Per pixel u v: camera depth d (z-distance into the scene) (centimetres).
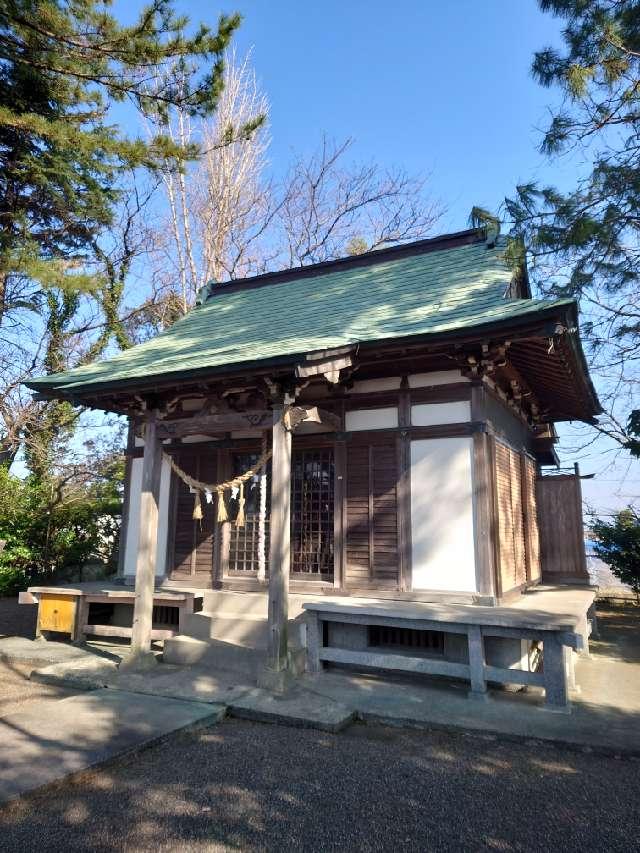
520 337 605
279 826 318
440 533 678
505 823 322
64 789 362
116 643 791
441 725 470
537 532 1038
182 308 2023
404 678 609
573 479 1058
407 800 349
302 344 664
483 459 669
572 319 587
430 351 684
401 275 956
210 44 817
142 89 864
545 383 860
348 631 654
